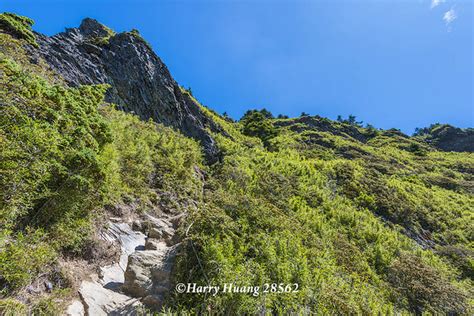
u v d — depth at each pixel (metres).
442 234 20.62
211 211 8.08
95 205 6.88
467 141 69.00
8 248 4.24
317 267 8.81
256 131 38.00
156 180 11.63
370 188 23.19
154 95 20.72
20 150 4.94
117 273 6.16
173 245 7.16
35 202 5.25
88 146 7.23
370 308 7.85
